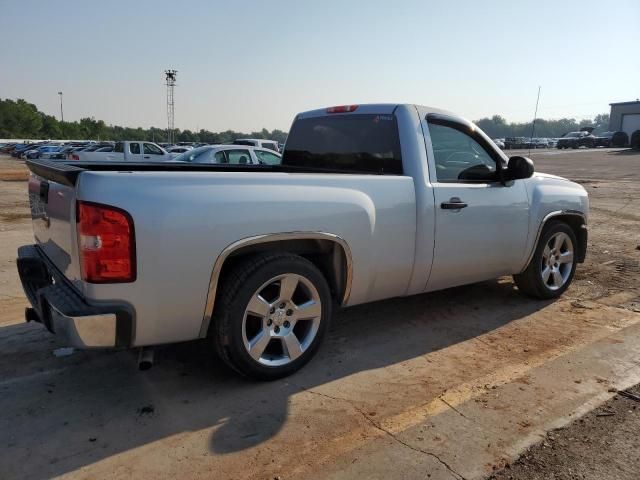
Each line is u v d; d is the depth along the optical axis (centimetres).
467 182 453
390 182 396
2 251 772
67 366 383
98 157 2198
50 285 329
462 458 275
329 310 377
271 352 368
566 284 558
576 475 262
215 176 319
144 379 363
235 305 329
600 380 363
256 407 326
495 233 468
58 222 332
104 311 288
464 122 459
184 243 303
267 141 1967
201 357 398
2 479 257
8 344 420
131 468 266
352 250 372
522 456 277
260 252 345
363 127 452
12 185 2053
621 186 1856
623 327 466
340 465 269
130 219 287
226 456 277
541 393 344
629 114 5812
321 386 354
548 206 516
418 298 550
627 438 293
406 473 263
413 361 395
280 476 261
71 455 277
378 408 326
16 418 312
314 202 350
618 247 820
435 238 421
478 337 444
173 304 307
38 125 11862
